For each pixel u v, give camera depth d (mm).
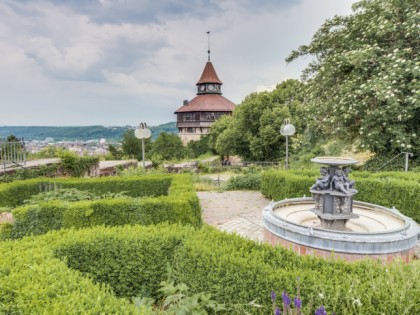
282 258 2854
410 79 8992
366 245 3836
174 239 3467
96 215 5133
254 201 9750
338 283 2307
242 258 2707
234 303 2508
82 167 12227
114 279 3402
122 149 41906
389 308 2051
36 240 3361
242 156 27547
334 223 4621
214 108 48531
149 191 9273
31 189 8148
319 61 13195
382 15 9836
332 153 13258
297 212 5672
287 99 25172
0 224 5098
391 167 10031
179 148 42906
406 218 4758
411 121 9406
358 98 9688
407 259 4062
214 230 3596
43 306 1980
